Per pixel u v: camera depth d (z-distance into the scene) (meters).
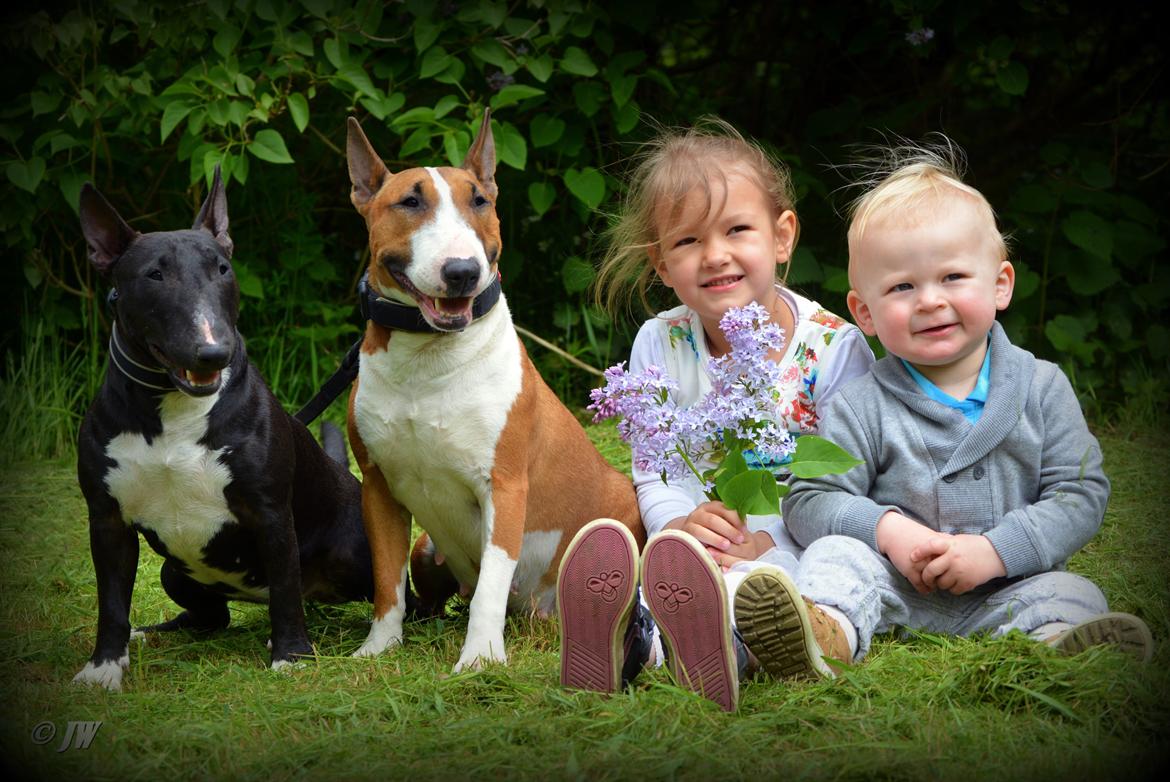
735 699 2.69
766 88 8.06
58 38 5.83
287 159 5.80
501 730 2.57
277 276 6.64
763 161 3.77
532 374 3.55
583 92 6.32
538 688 2.85
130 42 6.74
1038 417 3.20
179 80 6.04
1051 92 7.89
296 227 6.86
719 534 3.27
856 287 3.41
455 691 2.87
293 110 5.84
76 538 4.79
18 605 3.96
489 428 3.36
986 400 3.22
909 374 3.32
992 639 2.92
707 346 3.83
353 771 2.44
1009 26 7.02
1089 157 7.00
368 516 3.51
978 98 8.04
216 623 3.81
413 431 3.37
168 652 3.49
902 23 7.14
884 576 3.13
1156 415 6.36
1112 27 7.48
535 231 7.25
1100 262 6.67
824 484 3.31
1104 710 2.56
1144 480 5.05
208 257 3.10
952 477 3.22
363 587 3.89
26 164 6.00
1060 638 2.81
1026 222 6.79
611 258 4.29
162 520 3.26
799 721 2.59
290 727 2.72
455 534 3.61
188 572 3.46
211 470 3.21
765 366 3.11
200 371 2.98
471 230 3.21
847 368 3.69
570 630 2.79
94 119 6.05
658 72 6.43
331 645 3.52
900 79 7.94
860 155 7.39
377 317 3.32
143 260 3.03
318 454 3.75
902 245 3.21
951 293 3.19
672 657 2.79
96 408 3.19
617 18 6.50
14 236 6.36
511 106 6.71
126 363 3.12
